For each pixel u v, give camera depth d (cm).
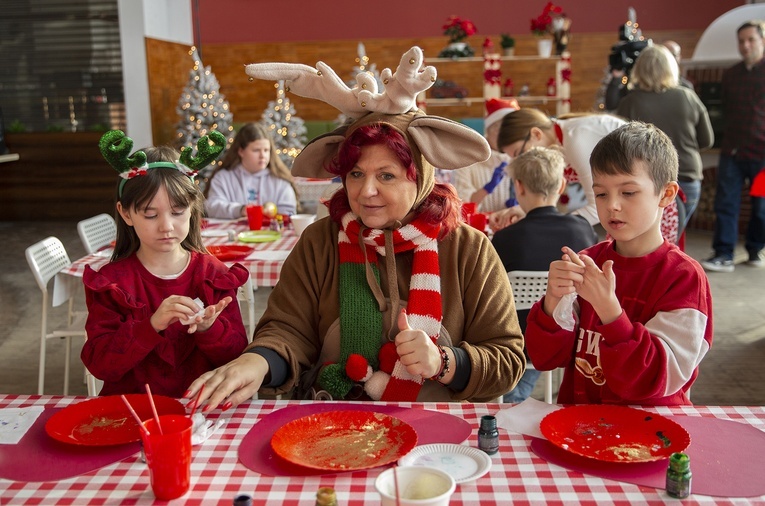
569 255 143
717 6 949
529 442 135
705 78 757
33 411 148
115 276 179
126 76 872
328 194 262
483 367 164
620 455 127
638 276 156
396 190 165
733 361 390
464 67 971
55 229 831
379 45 992
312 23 994
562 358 160
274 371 163
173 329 180
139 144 883
